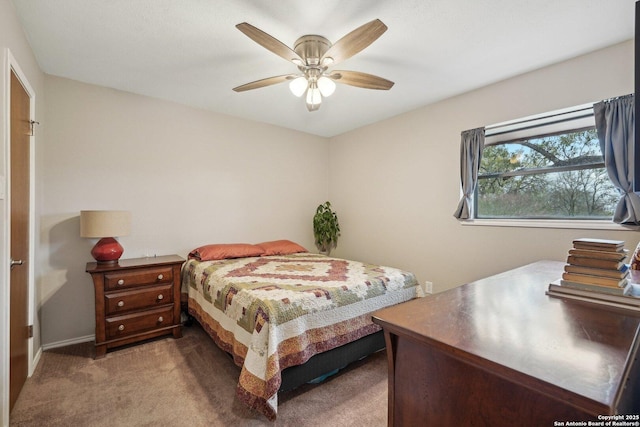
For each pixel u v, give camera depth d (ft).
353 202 13.89
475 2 5.63
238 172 12.23
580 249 3.78
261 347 5.43
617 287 3.43
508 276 5.16
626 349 2.38
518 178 9.32
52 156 8.45
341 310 6.71
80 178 8.89
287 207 13.79
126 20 6.15
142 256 9.95
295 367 5.90
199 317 8.73
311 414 5.62
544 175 8.81
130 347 8.38
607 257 3.55
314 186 14.78
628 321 2.97
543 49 7.22
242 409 5.74
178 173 10.71
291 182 13.92
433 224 10.71
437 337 2.61
